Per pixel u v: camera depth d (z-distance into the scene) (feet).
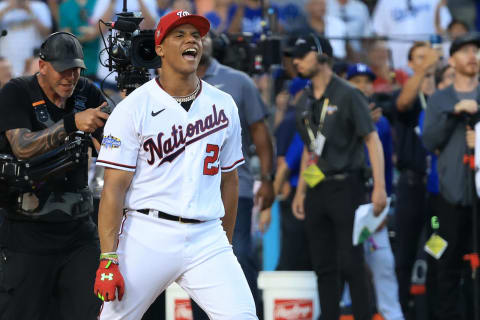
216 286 48.01
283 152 92.89
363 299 75.61
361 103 75.72
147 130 47.39
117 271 47.32
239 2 119.03
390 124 91.40
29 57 105.40
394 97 91.71
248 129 74.59
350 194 76.07
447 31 119.44
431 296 85.15
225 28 118.42
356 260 75.66
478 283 77.51
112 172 47.55
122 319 48.78
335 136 76.54
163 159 47.73
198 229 48.32
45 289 56.13
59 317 59.47
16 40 105.29
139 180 48.16
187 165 47.93
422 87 90.74
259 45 86.58
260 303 85.51
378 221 76.23
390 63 104.88
